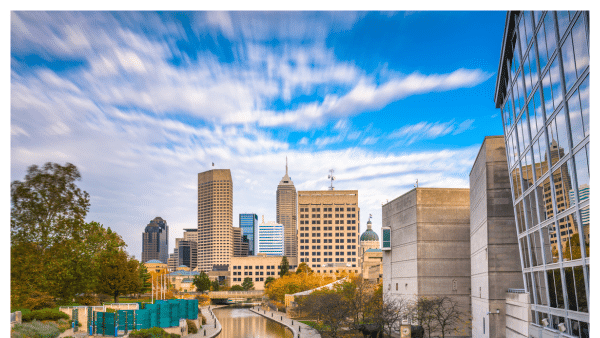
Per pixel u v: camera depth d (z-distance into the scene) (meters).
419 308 58.50
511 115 40.19
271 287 160.62
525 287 39.31
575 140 24.78
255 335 82.12
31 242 52.69
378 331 61.50
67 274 61.84
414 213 66.31
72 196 55.75
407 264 68.56
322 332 70.81
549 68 28.31
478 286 50.88
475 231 53.03
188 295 166.00
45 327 52.56
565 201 27.72
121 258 101.75
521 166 37.72
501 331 43.53
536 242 34.91
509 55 39.44
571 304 27.98
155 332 64.38
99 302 92.75
